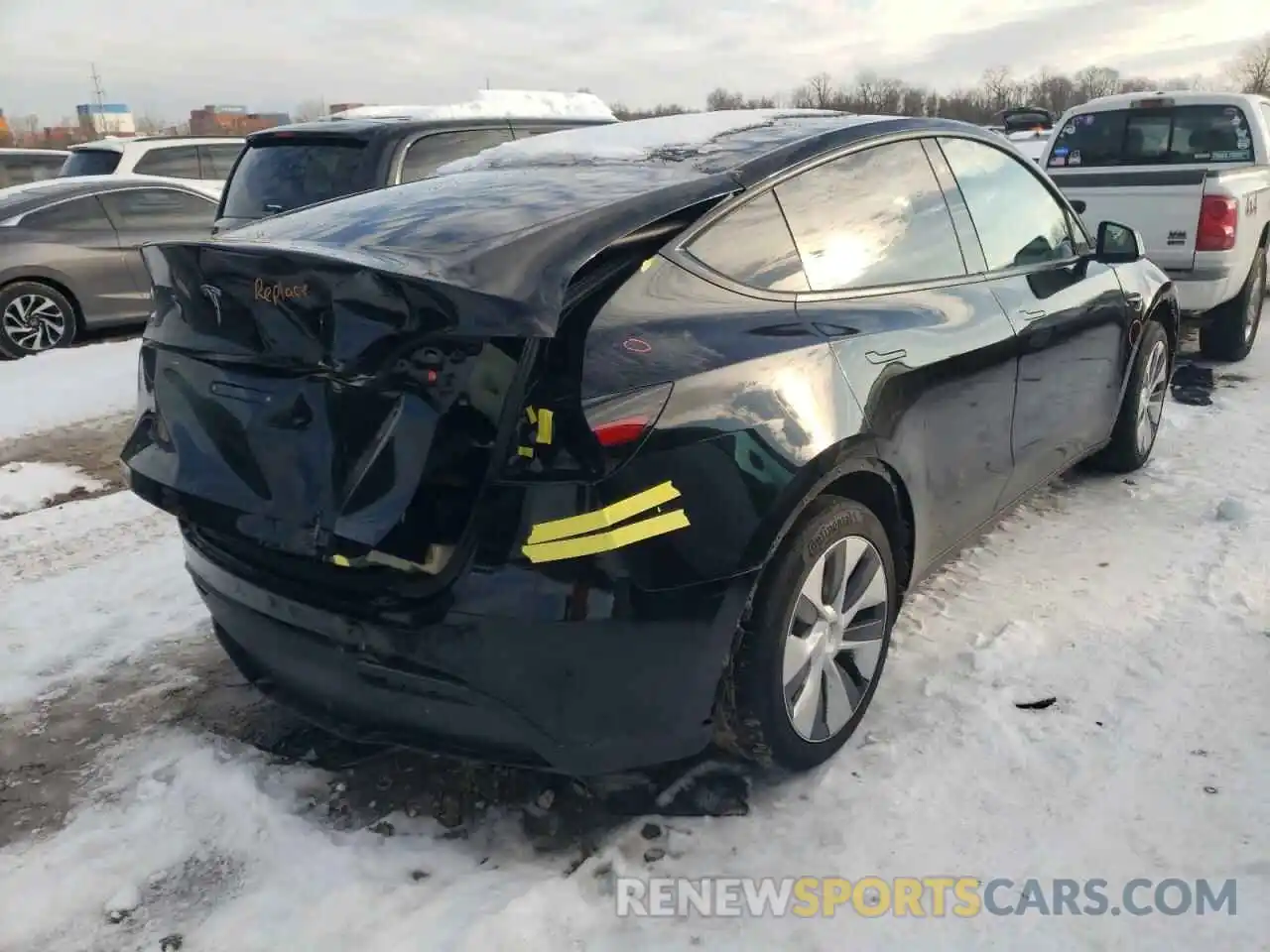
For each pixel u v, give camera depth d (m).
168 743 3.06
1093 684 3.13
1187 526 4.30
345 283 2.22
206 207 9.80
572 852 2.55
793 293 2.77
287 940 2.29
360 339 2.24
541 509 2.18
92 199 9.07
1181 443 5.39
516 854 2.55
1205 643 3.34
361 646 2.35
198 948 2.29
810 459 2.50
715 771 2.83
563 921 2.32
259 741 3.05
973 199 3.67
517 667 2.23
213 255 2.42
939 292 3.27
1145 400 4.89
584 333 2.26
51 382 7.63
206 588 2.76
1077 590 3.76
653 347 2.33
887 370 2.83
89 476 5.65
